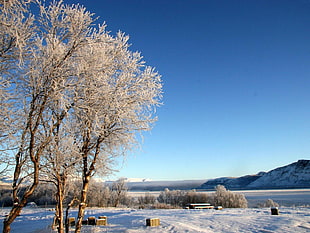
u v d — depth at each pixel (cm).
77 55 600
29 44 565
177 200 5438
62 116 630
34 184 574
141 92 774
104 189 4122
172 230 1215
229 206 4650
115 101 695
